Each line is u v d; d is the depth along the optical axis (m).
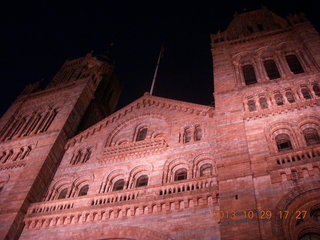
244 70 35.84
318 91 28.97
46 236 26.52
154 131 33.62
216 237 21.73
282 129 26.81
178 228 23.09
